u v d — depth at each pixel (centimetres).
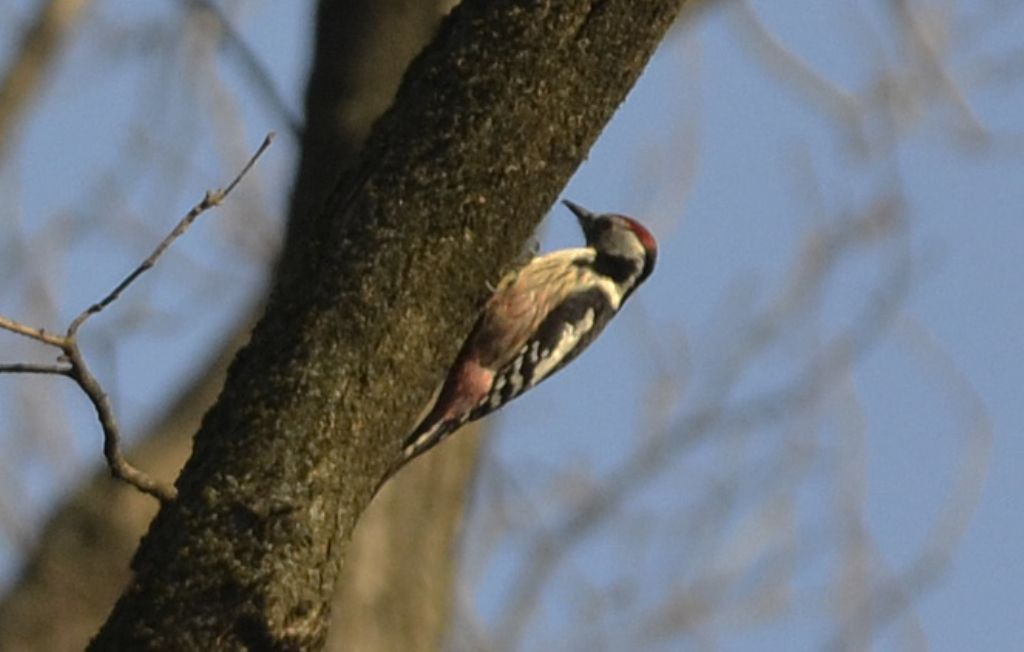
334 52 1434
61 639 1509
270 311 869
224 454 832
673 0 902
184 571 816
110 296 795
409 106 885
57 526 1552
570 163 895
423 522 1505
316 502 828
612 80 895
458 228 869
